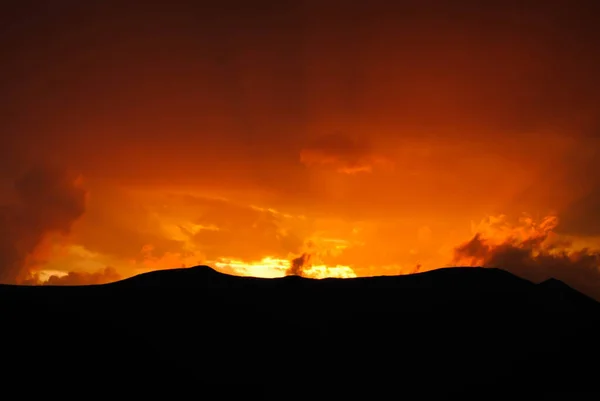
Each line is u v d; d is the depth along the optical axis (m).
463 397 53.81
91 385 50.72
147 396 50.47
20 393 48.19
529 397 53.22
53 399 48.06
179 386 52.66
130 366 54.19
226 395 52.41
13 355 52.66
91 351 55.34
